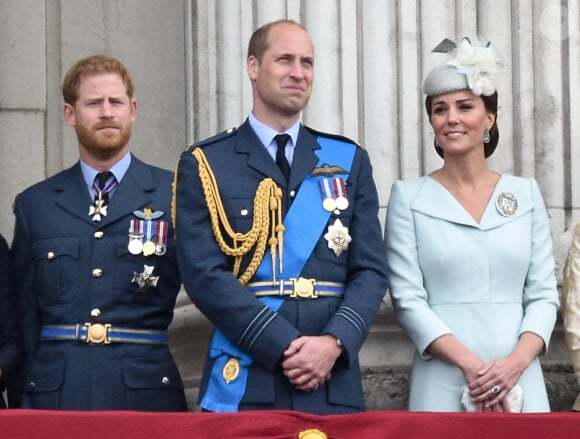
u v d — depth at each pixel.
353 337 16.81
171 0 23.09
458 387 17.80
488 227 18.34
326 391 16.80
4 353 18.44
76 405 17.84
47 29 22.89
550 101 21.61
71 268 18.30
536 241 18.50
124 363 18.02
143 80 22.91
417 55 21.45
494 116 18.95
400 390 20.58
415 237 18.47
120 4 23.05
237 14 21.70
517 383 17.80
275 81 17.67
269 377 16.72
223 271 17.11
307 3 21.39
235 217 17.33
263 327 16.64
